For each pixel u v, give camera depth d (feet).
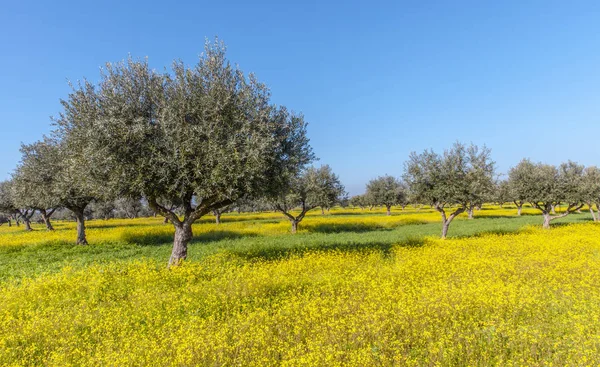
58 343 23.67
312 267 44.47
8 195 155.74
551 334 24.12
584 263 44.78
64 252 73.26
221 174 41.73
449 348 21.03
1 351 22.22
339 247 64.80
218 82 45.65
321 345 21.67
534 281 35.32
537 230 98.22
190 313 28.99
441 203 84.53
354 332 23.27
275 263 47.67
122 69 44.73
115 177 41.11
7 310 29.76
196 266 44.98
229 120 45.70
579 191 107.24
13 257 68.39
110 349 21.72
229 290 33.17
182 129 42.83
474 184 77.25
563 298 30.04
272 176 49.60
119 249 77.56
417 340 23.13
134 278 39.55
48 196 78.07
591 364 19.07
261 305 30.94
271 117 48.67
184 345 21.04
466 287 32.55
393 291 32.14
